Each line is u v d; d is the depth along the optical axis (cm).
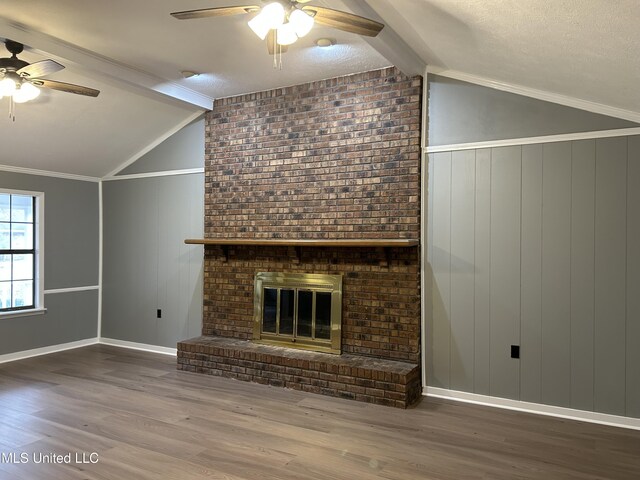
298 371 445
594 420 375
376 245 417
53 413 383
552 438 344
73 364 533
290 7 258
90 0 304
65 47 378
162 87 472
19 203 566
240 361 475
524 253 400
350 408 400
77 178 619
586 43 265
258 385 460
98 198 648
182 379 478
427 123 436
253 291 514
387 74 446
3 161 528
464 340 422
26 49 358
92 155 580
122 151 595
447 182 429
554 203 390
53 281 592
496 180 410
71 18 331
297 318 484
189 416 379
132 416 378
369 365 424
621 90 324
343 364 426
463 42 334
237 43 378
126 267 624
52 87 365
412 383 414
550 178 391
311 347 475
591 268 377
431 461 307
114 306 635
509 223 406
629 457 315
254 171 516
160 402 410
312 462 304
